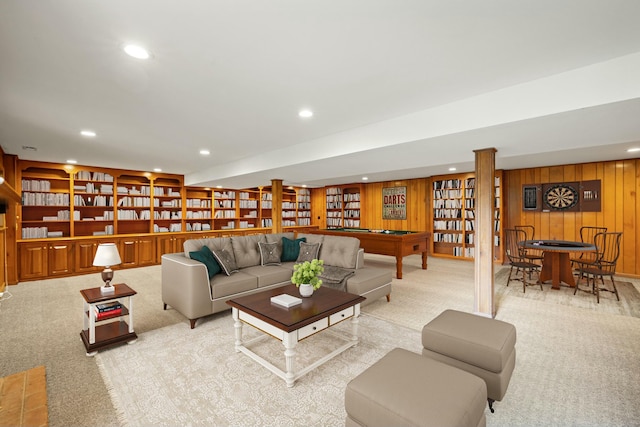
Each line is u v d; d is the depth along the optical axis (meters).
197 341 2.84
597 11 1.53
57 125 3.40
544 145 3.37
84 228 6.45
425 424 1.21
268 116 3.18
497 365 1.79
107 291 2.80
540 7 1.50
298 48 1.90
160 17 1.56
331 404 1.94
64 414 1.82
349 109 2.99
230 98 2.69
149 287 4.88
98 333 2.79
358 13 1.56
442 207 7.74
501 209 6.76
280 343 2.80
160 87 2.44
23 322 3.33
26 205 5.64
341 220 10.32
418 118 3.05
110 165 6.28
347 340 2.86
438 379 1.48
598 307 3.85
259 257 4.40
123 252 6.48
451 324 2.14
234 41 1.81
